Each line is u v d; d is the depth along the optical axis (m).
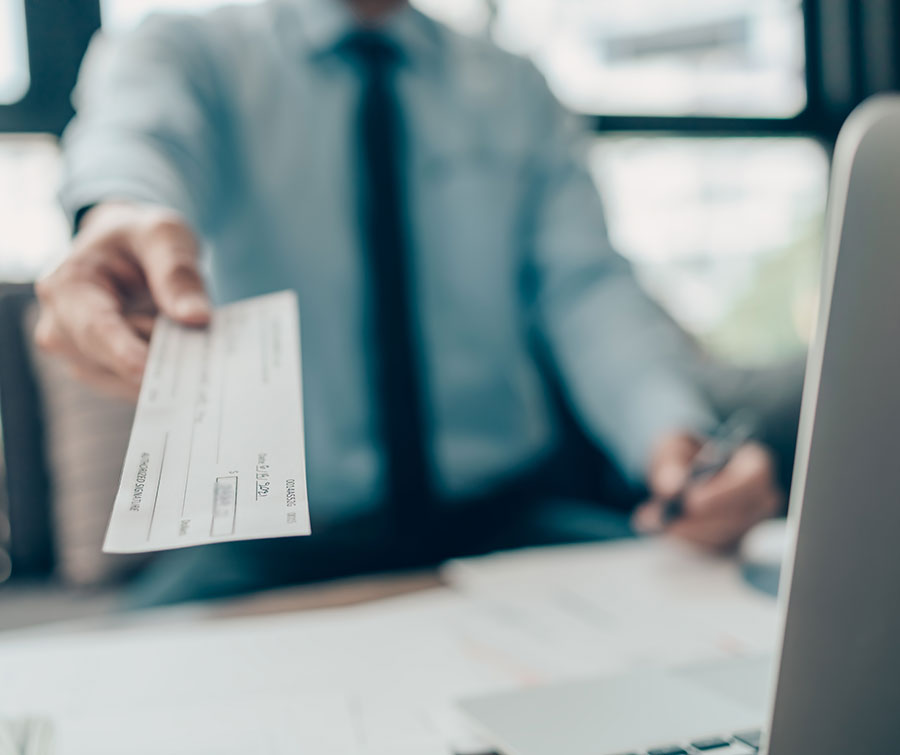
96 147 0.61
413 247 0.91
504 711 0.30
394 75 0.92
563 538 0.76
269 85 0.89
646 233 1.79
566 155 1.04
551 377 1.02
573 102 1.71
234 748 0.31
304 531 0.19
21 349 1.20
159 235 0.33
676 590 0.51
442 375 0.90
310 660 0.40
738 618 0.46
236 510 0.19
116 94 0.73
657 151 1.78
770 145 1.88
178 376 0.27
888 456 0.22
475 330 0.93
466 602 0.49
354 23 0.90
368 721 0.33
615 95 1.74
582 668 0.39
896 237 0.21
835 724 0.22
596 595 0.50
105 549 0.18
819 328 0.22
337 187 0.89
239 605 0.51
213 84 0.86
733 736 0.27
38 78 1.36
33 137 1.36
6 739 0.30
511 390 0.94
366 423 0.86
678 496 0.60
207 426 0.23
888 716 0.22
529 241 1.01
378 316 0.87
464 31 1.04
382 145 0.90
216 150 0.86
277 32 0.90
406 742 0.31
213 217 0.87
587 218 0.99
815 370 0.22
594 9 1.68
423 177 0.93
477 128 0.97
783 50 1.89
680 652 0.40
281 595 0.53
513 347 0.95
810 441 0.22
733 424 1.00
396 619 0.46
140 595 0.64
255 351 0.28
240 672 0.39
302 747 0.31
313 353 0.86
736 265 1.86
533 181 1.01
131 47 0.80
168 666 0.39
